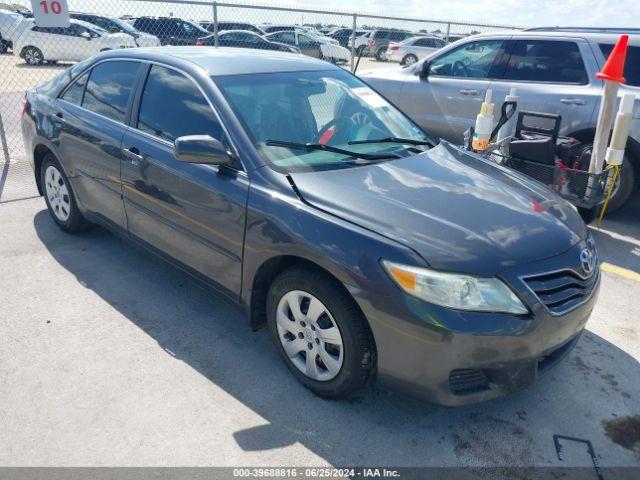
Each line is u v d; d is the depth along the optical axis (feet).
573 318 8.29
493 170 11.07
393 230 8.02
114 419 8.48
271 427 8.48
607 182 15.65
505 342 7.52
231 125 9.91
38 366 9.62
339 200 8.62
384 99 12.98
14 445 7.91
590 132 18.24
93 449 7.91
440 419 8.82
